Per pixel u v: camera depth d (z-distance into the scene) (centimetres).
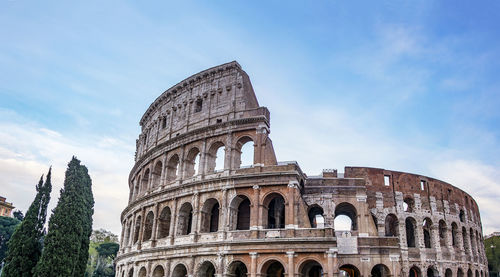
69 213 6519
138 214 7581
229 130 6350
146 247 6706
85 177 7088
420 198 7688
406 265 7012
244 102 6531
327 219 6288
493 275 13412
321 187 6494
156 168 7644
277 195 5788
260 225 5559
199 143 6700
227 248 5528
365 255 5991
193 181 6294
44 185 7269
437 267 7306
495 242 14100
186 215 6531
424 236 8038
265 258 5328
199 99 7181
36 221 6919
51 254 6141
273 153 6456
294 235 5341
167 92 7850
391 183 7519
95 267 16288
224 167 6169
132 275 7231
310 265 5675
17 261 6456
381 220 7119
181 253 5944
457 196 8562
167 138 7500
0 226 13788
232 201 5866
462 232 8325
